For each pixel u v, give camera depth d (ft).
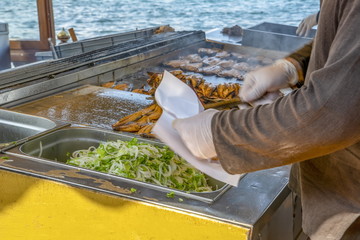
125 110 8.57
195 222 4.54
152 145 6.59
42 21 22.63
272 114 3.46
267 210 4.74
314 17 8.96
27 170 5.34
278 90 4.49
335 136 3.23
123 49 12.36
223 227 4.44
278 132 3.40
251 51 15.12
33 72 9.29
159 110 8.16
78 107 8.54
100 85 10.79
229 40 16.15
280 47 14.61
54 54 11.69
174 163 6.05
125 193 4.89
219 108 8.64
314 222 4.40
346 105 3.14
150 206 4.68
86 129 7.06
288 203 5.54
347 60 3.17
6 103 8.33
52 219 5.22
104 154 5.96
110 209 4.88
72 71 10.05
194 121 3.90
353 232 4.28
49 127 7.38
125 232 4.90
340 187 4.24
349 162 4.08
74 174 5.32
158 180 5.65
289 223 5.70
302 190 4.57
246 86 4.41
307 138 3.32
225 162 3.77
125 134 7.02
